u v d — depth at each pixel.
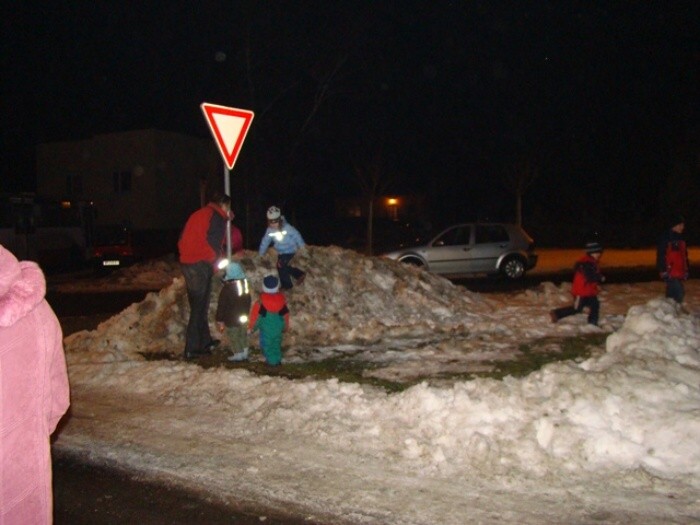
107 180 41.31
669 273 10.63
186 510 5.08
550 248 40.31
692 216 39.59
